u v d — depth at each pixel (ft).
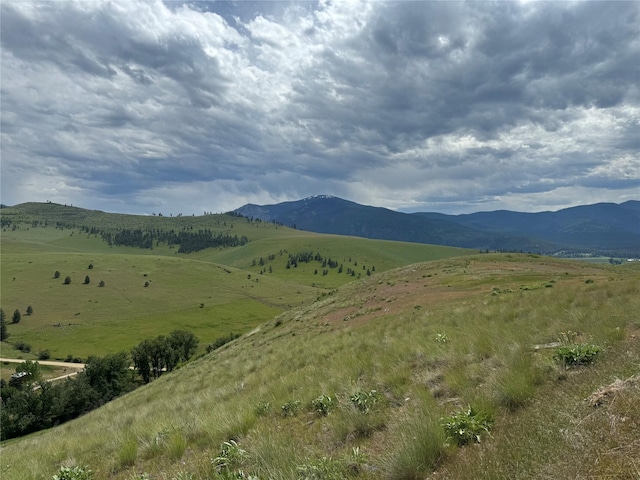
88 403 212.43
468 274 125.29
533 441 13.41
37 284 637.30
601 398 15.29
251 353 86.79
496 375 21.01
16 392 210.59
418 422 16.93
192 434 27.84
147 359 275.80
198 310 570.05
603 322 29.25
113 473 24.91
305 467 15.80
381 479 14.66
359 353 41.32
